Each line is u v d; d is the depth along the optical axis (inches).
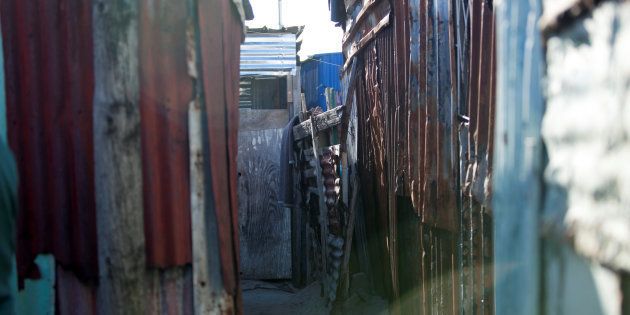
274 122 408.8
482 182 117.0
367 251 270.1
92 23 103.3
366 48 258.1
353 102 289.4
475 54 123.2
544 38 67.1
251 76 457.4
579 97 60.5
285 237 397.1
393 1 200.7
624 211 53.4
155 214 105.3
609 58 55.0
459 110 139.2
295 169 357.7
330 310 270.7
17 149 110.5
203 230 109.3
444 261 154.5
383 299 244.5
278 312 301.7
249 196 396.8
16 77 110.2
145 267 105.0
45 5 107.3
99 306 106.3
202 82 108.8
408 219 195.0
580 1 58.8
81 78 104.8
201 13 108.6
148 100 104.8
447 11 146.8
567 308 64.1
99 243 104.3
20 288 111.9
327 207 291.9
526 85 71.2
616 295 55.2
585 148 59.6
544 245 68.3
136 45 103.5
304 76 611.8
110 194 103.2
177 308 108.1
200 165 108.8
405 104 186.7
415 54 173.8
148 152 104.9
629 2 52.1
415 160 173.6
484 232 121.6
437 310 161.5
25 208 110.5
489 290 120.1
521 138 72.5
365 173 264.1
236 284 116.0
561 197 64.7
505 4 77.0
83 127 105.0
